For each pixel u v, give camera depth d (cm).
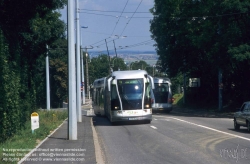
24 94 2441
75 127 1862
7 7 2080
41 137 1953
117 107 2908
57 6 2358
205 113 4478
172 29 4881
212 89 5541
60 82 6391
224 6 3572
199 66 5372
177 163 1312
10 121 1836
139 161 1370
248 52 3503
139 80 2955
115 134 2323
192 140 1906
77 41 3262
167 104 4997
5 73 1705
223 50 3728
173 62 5447
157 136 2136
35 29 2723
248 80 4238
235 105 4631
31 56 2888
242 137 1980
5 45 1744
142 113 2914
